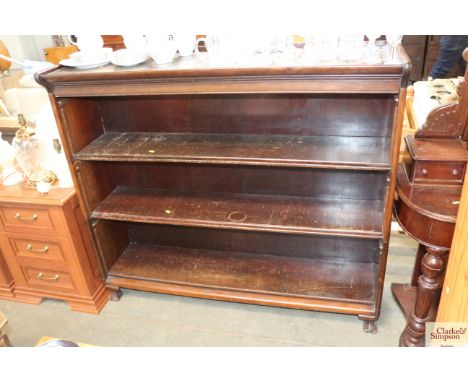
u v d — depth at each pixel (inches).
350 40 59.3
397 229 100.9
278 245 87.0
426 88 108.7
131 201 82.4
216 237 90.0
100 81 62.0
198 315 82.9
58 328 82.0
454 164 59.7
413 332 67.2
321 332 76.9
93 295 84.7
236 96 72.1
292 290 78.4
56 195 75.5
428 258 61.2
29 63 84.6
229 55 61.6
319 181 76.9
